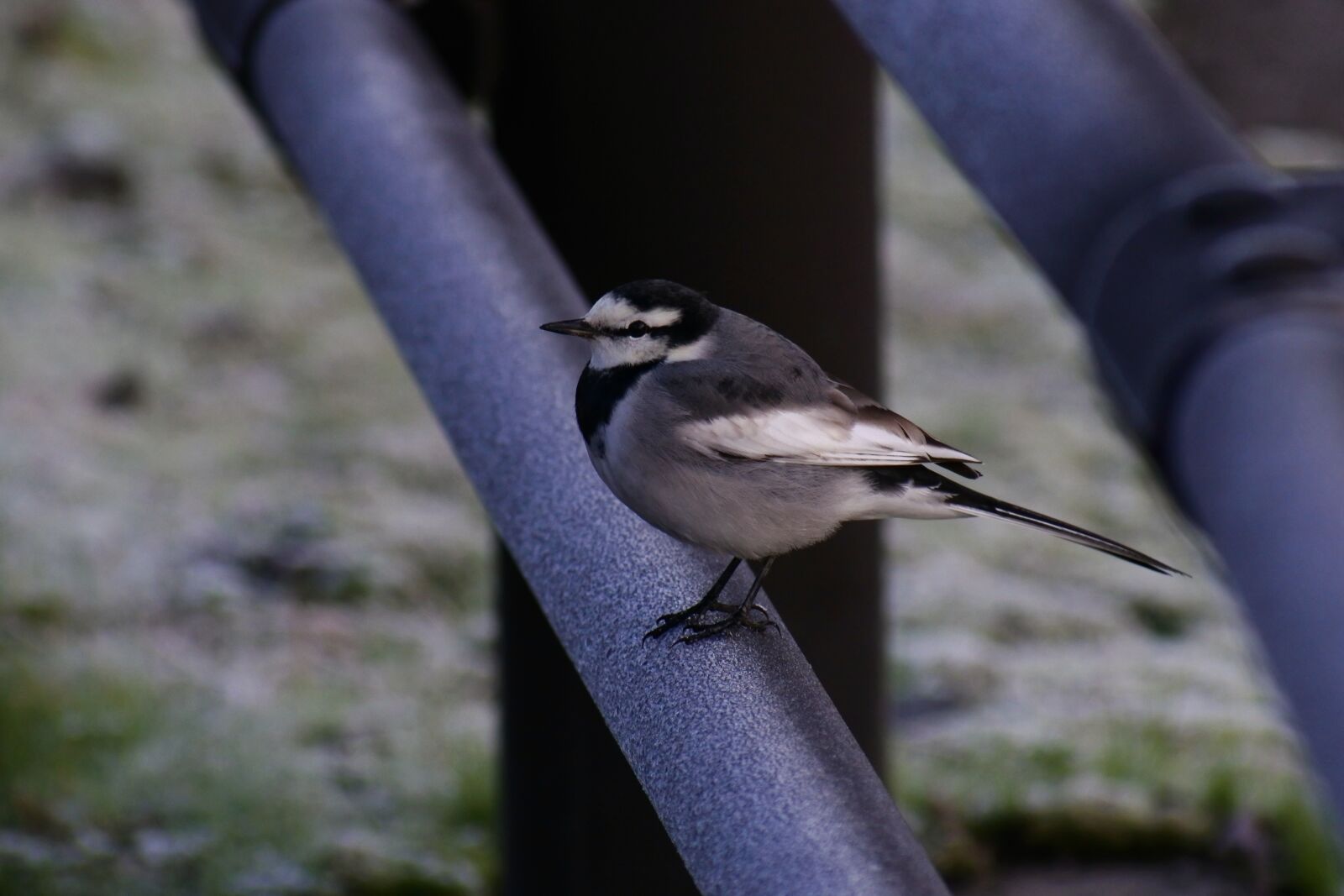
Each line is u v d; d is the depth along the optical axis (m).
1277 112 6.47
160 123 28.28
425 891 11.90
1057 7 4.17
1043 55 4.12
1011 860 13.25
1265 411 3.12
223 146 27.94
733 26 8.29
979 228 29.25
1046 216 3.99
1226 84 6.45
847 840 4.21
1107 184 3.83
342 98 6.93
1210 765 14.19
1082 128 3.95
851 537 9.05
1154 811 13.58
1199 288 3.40
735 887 4.37
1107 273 3.69
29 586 15.35
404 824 12.53
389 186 6.53
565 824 8.75
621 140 8.34
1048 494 20.45
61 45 29.92
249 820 12.27
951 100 4.35
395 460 19.38
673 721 4.90
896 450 5.74
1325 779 2.87
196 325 22.12
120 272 23.34
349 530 17.34
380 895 11.81
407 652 15.29
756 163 8.43
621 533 5.62
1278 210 3.45
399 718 13.98
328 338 22.48
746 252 8.51
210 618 15.34
